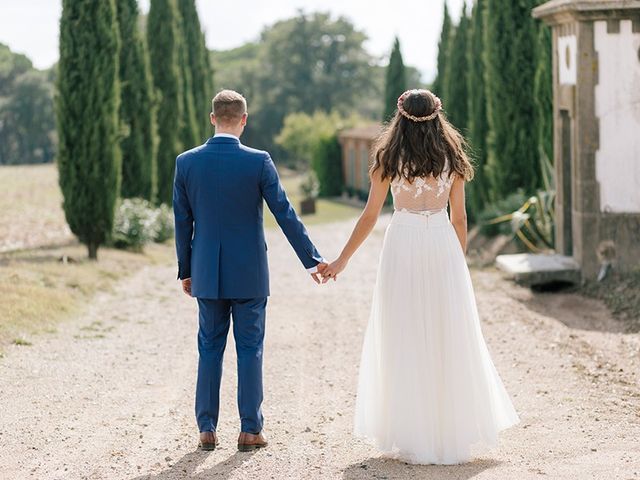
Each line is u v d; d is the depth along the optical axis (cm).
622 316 987
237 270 510
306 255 516
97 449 536
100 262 1454
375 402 507
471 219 2139
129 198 1905
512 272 1194
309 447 534
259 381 526
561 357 791
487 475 462
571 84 1181
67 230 2106
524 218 1450
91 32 1471
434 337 495
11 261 1305
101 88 1464
